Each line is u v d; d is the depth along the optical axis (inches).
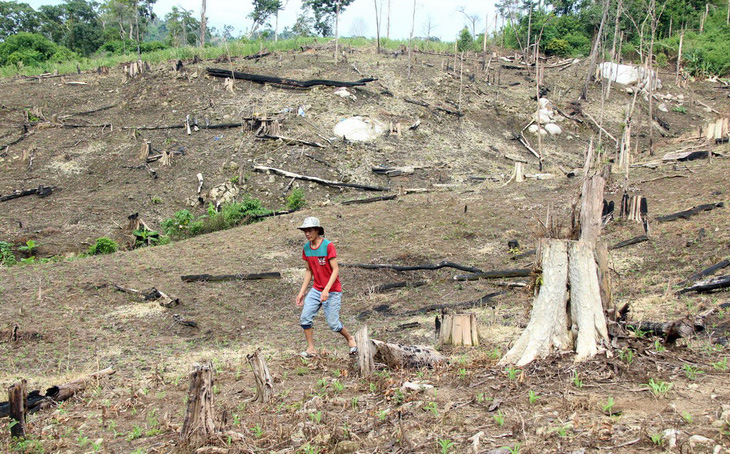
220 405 199.3
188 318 426.9
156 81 1296.8
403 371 219.9
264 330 399.9
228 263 558.3
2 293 469.1
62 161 983.0
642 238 478.3
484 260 516.1
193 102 1193.4
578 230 206.5
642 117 1307.8
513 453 128.3
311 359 260.4
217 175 935.0
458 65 1549.0
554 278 198.1
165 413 204.5
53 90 1323.8
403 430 146.4
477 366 212.2
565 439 134.8
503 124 1223.5
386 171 941.8
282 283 504.4
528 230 577.0
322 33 2554.1
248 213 761.0
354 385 210.5
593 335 191.9
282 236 642.2
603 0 1448.1
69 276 515.2
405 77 1366.9
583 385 170.4
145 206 850.8
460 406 166.7
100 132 1085.8
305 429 160.6
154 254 597.6
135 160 989.8
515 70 1601.9
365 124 1084.5
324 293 251.1
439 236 594.2
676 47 1707.7
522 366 193.3
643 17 1638.8
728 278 334.0
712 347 214.4
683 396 154.3
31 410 224.7
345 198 860.0
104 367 318.0
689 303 318.7
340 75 1339.8
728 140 876.6
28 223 784.3
